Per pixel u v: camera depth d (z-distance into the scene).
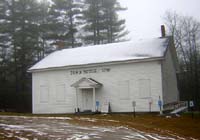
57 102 35.59
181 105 31.88
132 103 31.30
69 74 35.12
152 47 32.88
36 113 36.78
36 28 51.72
